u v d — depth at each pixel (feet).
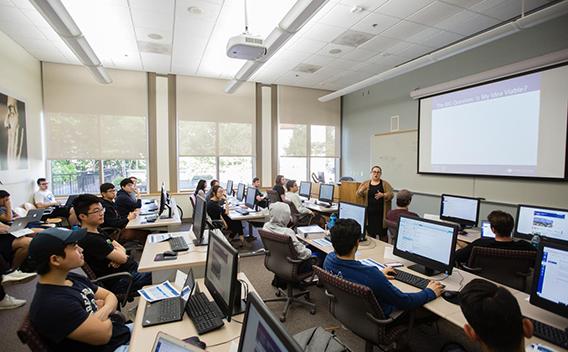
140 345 4.06
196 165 22.00
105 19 12.64
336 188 20.35
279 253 8.47
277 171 23.97
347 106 25.58
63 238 4.25
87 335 4.16
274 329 2.30
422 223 6.61
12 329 7.96
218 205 14.71
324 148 25.80
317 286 10.75
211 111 22.06
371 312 5.02
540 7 11.76
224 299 4.41
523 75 12.72
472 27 13.58
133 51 16.38
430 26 13.43
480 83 14.35
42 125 18.15
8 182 14.06
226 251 4.62
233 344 4.05
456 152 15.70
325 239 9.52
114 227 11.55
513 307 2.73
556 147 11.73
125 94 19.89
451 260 5.89
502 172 13.61
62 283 4.39
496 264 6.75
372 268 5.30
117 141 19.85
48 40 14.89
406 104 19.43
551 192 12.00
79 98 18.94
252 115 23.22
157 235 9.64
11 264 10.71
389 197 13.64
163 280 7.70
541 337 4.06
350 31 13.92
